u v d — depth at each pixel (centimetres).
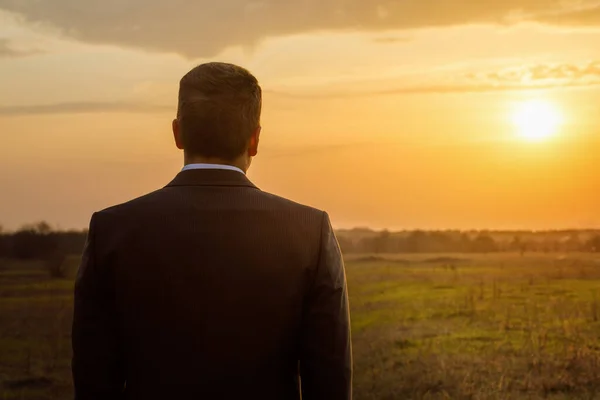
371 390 400
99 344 112
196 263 110
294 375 116
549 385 379
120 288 111
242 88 118
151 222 112
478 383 388
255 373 109
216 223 112
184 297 109
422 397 382
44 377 448
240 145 118
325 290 115
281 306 112
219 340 108
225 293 110
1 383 432
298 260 114
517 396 372
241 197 116
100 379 113
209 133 117
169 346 108
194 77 119
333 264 117
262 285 111
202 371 108
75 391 116
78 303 113
